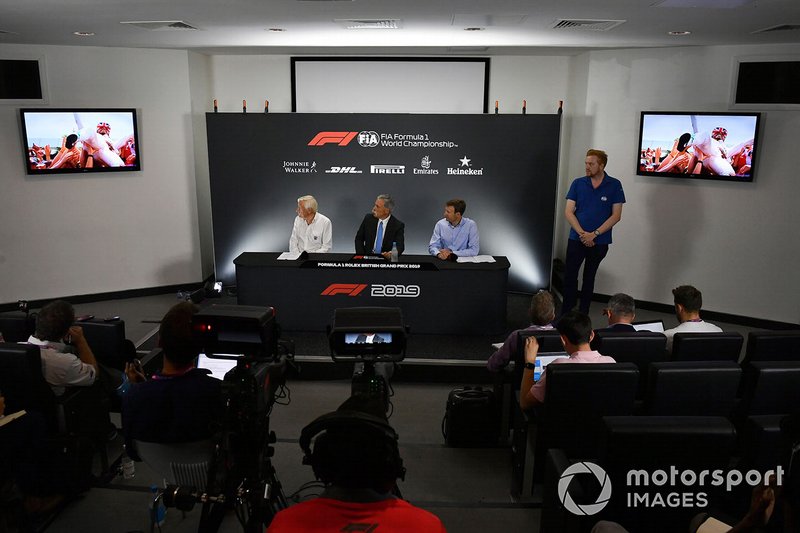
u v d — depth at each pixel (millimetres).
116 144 7070
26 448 2684
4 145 6707
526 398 3086
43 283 7113
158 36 5895
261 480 2053
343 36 5852
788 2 3826
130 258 7453
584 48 6930
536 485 3354
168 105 7316
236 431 1977
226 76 7898
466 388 4117
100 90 6996
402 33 5590
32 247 7000
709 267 6832
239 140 7355
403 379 5227
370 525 1233
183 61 7305
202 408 2117
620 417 2107
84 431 3396
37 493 2842
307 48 7289
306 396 4906
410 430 4395
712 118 6422
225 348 2012
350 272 5656
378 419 1292
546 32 5434
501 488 3471
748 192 6484
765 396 2812
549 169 7203
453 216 6227
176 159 7469
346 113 7305
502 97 7777
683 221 6875
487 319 5746
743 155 6352
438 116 7242
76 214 7113
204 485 2234
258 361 2078
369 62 7738
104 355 3898
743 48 6281
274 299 5742
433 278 5656
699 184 6715
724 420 2076
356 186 7465
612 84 7020
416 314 5746
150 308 7152
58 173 6914
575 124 7477
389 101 7848
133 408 2121
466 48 7105
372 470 1259
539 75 7645
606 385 2752
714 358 3375
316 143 7367
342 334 2270
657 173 6844
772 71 6184
